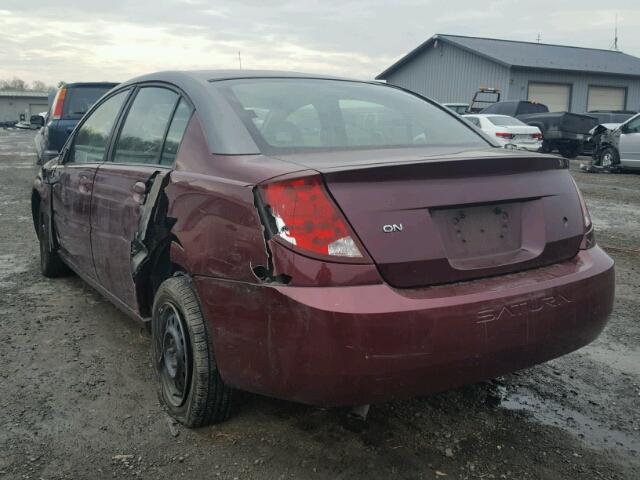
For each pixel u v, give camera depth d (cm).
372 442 271
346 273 217
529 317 237
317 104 316
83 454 262
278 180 226
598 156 1548
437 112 359
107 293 381
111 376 337
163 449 266
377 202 224
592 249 282
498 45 3481
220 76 326
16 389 320
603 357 370
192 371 271
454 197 238
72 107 1036
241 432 278
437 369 222
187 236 264
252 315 231
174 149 303
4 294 480
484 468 254
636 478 249
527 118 1988
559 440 276
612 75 3428
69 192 424
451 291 229
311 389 221
